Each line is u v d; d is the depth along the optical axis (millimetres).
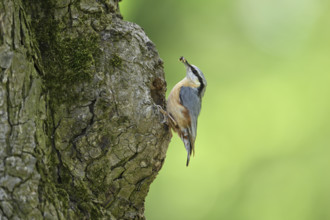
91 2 7355
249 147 16016
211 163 15922
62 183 6676
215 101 16469
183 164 16031
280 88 16438
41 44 6902
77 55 7051
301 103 16125
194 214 15539
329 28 16844
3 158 5879
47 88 6742
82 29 7207
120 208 7434
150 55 8273
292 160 15758
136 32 8078
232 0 17453
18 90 6102
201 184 15836
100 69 7211
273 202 15453
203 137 16156
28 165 6020
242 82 16672
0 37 6000
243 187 15703
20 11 6289
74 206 6609
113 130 7152
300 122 16000
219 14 17266
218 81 16641
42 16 6992
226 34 17078
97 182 7039
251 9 17578
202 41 16844
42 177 6184
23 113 6113
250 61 16875
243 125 16234
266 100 16391
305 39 17047
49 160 6496
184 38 16781
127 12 16094
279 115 16203
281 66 16781
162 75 8633
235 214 15453
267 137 16047
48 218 6051
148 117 7496
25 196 5906
